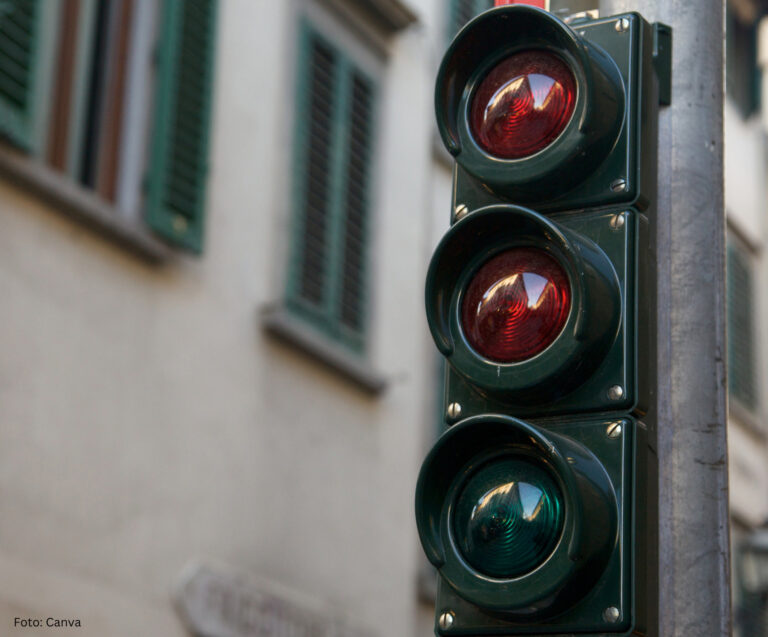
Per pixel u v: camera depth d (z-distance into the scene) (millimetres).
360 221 12445
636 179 3627
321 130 12125
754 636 17641
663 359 3711
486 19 3703
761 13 21281
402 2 12922
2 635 8625
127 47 10281
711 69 4008
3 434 8859
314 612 11195
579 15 3947
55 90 9648
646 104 3744
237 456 10734
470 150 3697
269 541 10922
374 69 12977
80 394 9461
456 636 3412
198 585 10156
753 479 19078
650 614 3338
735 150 20516
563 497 3260
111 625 9430
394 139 13086
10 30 9141
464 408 3578
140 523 9805
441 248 3531
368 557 11977
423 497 3369
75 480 9336
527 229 3496
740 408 18953
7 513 8812
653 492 3488
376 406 12344
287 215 11594
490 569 3293
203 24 10812
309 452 11477
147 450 9945
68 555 9195
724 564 3570
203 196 10594
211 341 10672
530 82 3672
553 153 3586
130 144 10211
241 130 11289
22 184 9211
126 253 10016
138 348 10000
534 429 3252
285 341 11375
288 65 11875
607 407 3432
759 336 20109
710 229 3844
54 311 9344
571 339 3357
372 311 12422
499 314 3475
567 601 3258
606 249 3574
